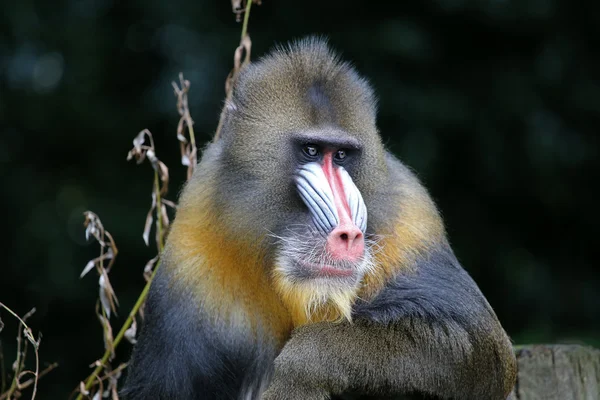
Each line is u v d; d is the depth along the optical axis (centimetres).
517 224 1580
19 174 1534
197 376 644
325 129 617
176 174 1531
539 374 754
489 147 1514
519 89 1532
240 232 621
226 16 1577
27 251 1447
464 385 626
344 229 590
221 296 636
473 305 645
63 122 1566
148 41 1622
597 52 1579
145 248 1418
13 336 1405
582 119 1553
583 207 1575
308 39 671
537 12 1532
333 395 632
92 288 1428
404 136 1464
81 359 1410
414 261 641
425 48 1495
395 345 607
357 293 626
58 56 1605
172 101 1566
